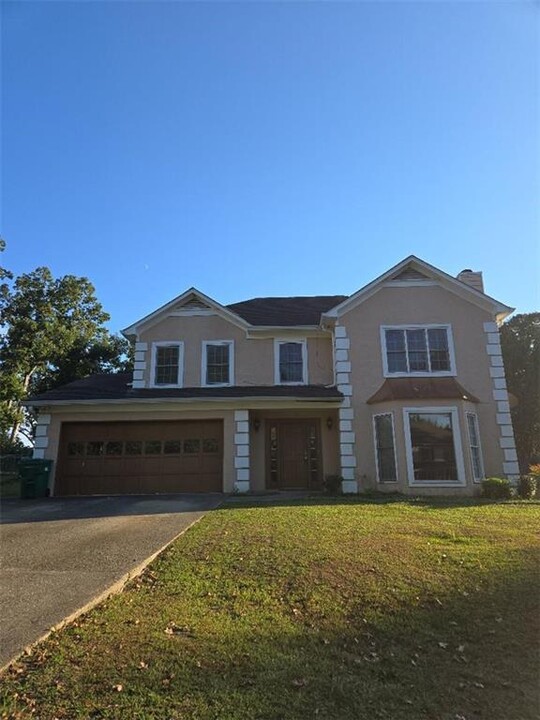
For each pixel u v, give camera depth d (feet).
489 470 51.80
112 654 14.61
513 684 13.47
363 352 55.52
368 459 52.65
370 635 16.21
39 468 52.29
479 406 53.47
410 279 57.36
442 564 22.63
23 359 108.68
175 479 55.11
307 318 64.18
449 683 13.51
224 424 55.26
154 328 62.08
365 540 26.81
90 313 121.49
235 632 16.21
